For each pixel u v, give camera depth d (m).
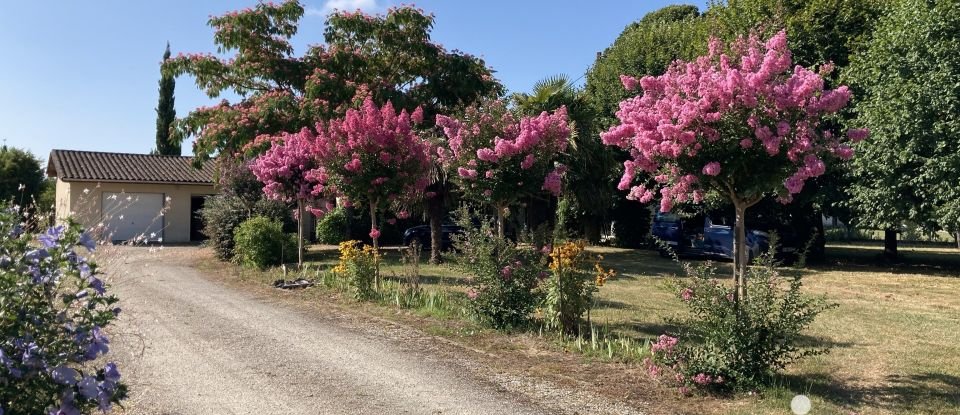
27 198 26.75
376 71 18.83
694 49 19.11
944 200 13.91
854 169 14.98
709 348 5.43
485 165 8.88
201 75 18.31
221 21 18.03
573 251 7.09
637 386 5.43
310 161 13.33
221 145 17.61
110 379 3.15
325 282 10.98
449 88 18.23
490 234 7.82
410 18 17.92
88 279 3.22
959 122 13.09
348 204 11.12
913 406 4.96
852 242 31.66
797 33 16.66
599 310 9.16
